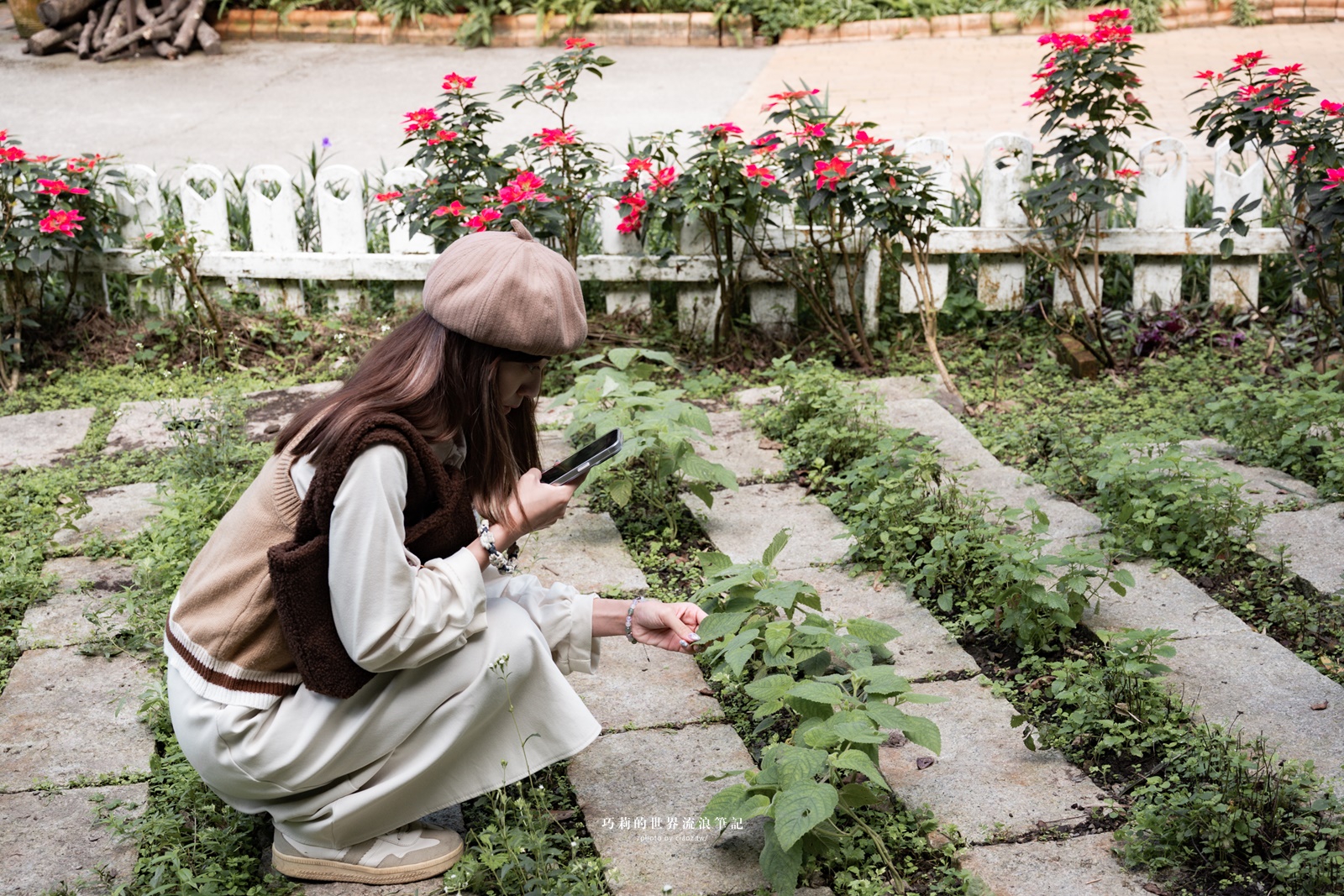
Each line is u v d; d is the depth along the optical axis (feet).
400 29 44.14
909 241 17.79
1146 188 18.71
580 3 43.24
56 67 41.24
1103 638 10.19
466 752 8.22
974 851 8.58
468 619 7.62
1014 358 18.47
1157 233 18.65
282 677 7.79
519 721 8.29
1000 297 19.47
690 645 9.16
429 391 7.34
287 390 18.19
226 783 7.95
